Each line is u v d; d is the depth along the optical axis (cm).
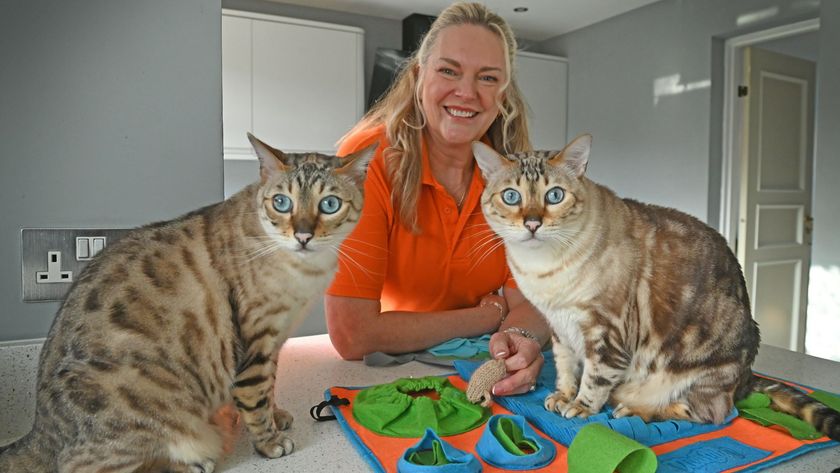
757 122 400
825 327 317
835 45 303
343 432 99
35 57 113
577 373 119
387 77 424
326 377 129
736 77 392
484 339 155
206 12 125
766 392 108
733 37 386
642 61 434
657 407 107
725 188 399
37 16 112
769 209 418
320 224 100
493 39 153
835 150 307
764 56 399
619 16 450
